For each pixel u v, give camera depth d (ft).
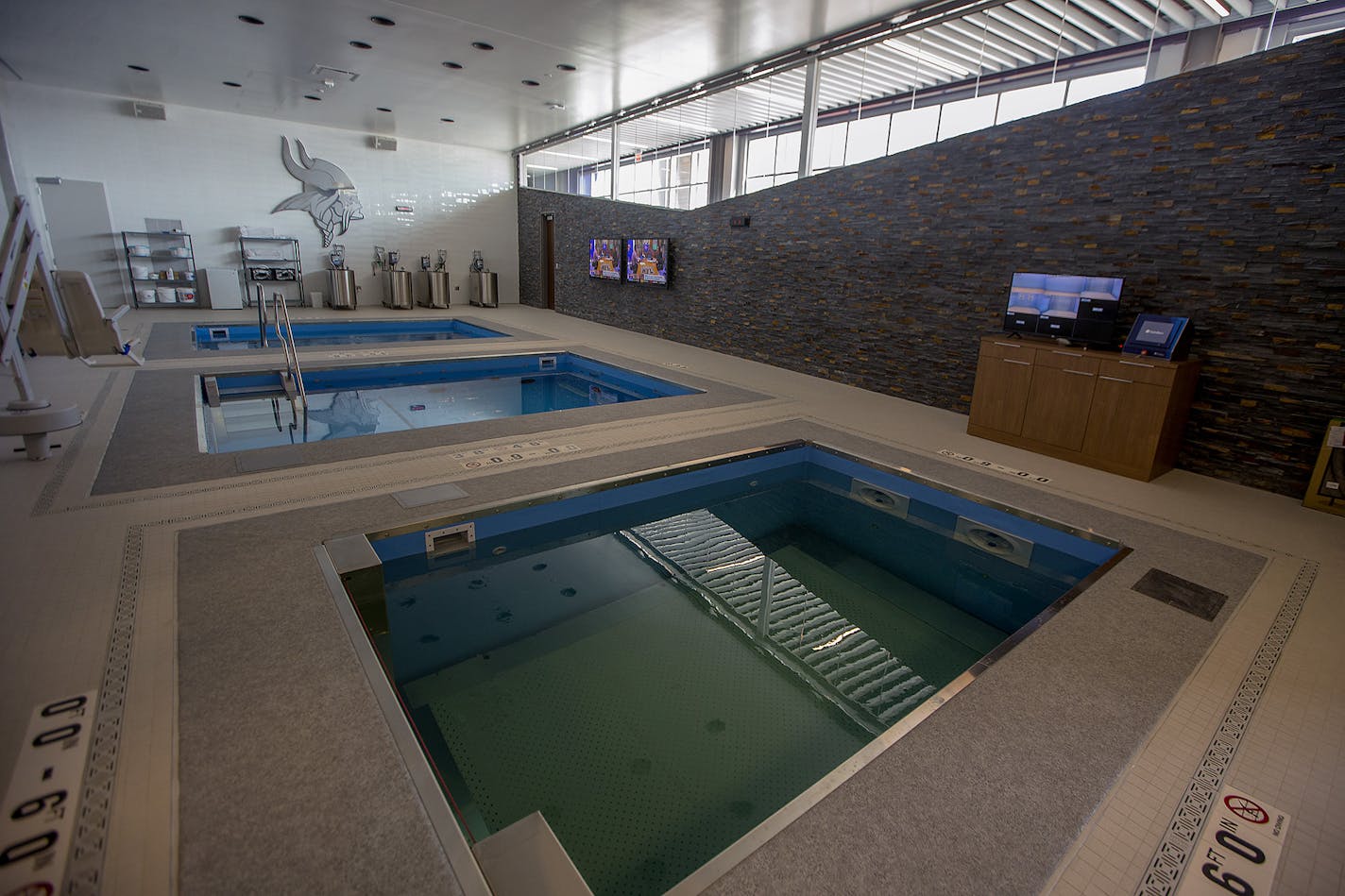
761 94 31.24
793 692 8.74
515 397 23.82
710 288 29.40
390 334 36.76
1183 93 14.20
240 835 4.88
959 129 27.96
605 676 9.00
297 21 21.43
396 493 11.62
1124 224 15.53
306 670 6.75
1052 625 8.48
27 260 11.09
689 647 9.72
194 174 37.17
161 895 4.40
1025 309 16.44
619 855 6.22
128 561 8.84
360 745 5.80
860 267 22.34
